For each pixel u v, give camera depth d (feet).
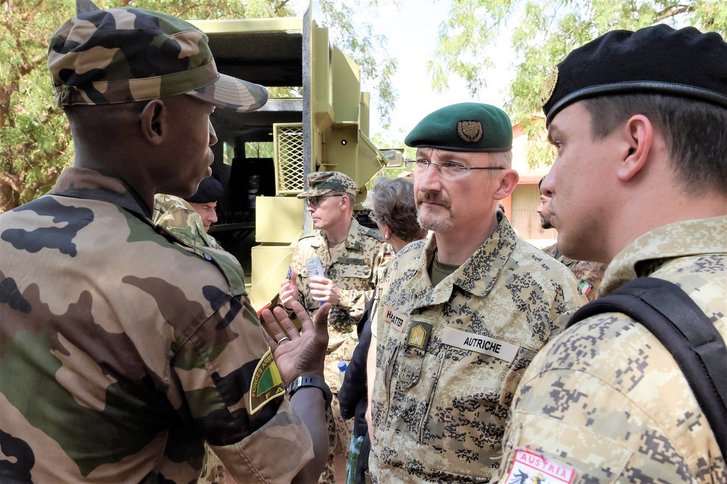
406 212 9.68
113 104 3.51
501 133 5.39
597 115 2.68
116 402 3.24
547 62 28.37
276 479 3.48
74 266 3.30
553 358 2.30
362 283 11.79
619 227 2.70
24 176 27.73
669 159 2.53
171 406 3.45
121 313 3.20
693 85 2.48
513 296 5.09
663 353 2.11
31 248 3.41
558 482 2.04
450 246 5.58
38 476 3.17
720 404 2.02
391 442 5.36
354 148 15.37
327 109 13.03
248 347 3.46
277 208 12.66
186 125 3.75
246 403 3.40
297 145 13.01
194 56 3.61
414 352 5.34
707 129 2.48
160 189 3.90
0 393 3.25
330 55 14.53
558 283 5.08
